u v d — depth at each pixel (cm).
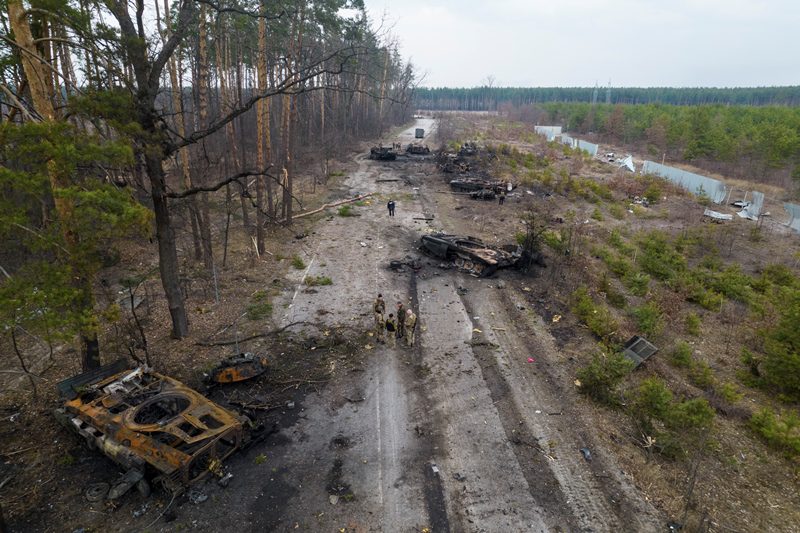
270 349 1269
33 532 719
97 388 940
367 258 1998
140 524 739
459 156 4169
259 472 852
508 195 3225
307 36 2480
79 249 794
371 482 840
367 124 6253
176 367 1168
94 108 854
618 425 1021
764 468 935
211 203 2517
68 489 802
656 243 2283
